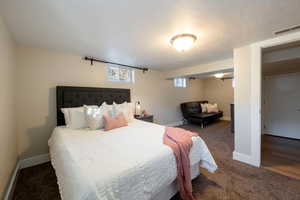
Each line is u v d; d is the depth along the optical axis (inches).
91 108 99.3
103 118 94.5
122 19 60.1
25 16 57.2
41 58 96.2
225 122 229.6
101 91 121.1
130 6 51.1
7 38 67.4
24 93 90.4
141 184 44.6
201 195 63.6
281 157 101.4
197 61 132.3
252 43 88.0
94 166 43.7
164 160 53.3
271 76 161.2
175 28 68.3
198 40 83.0
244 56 92.6
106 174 39.7
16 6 50.4
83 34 74.2
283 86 153.6
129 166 44.3
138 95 157.5
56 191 68.4
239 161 96.0
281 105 155.0
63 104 101.6
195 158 69.5
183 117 219.5
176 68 165.9
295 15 57.6
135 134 79.1
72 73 109.5
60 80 104.1
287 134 151.7
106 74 130.2
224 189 67.6
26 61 90.9
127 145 61.9
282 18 59.9
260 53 85.7
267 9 53.4
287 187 68.4
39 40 81.7
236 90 97.3
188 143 65.8
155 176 49.2
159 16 57.9
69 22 62.2
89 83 119.0
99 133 82.2
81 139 70.9
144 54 109.0
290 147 121.2
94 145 62.2
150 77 170.6
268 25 66.1
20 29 68.4
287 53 94.7
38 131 95.5
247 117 92.6
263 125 166.9
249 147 92.4
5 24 63.1
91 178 37.9
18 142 88.3
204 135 158.9
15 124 83.2
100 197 35.0
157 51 102.1
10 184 68.2
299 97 144.3
